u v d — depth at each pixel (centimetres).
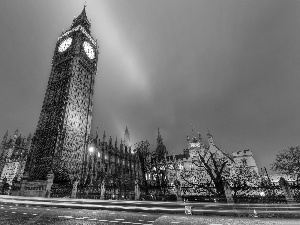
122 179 6500
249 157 5809
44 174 5197
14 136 10556
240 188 2239
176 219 1329
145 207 1898
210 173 2903
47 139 6025
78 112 6844
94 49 8769
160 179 4016
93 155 6894
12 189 3497
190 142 8125
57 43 8512
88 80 7894
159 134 8381
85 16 9194
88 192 2859
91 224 1154
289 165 3828
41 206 2012
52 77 7550
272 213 1519
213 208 1788
